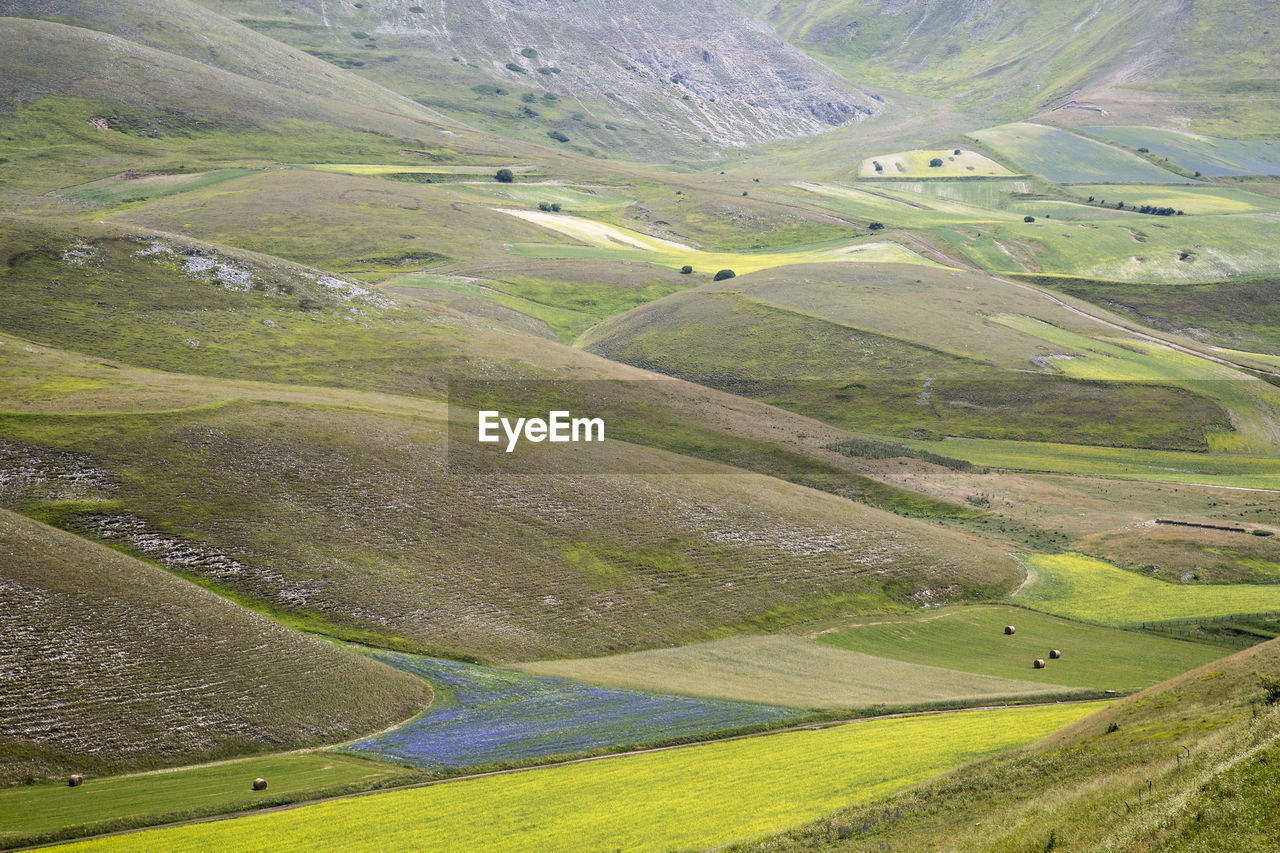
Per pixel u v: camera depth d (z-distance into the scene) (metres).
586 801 32.00
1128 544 76.75
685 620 57.69
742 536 69.44
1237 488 94.06
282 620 50.62
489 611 55.00
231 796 33.38
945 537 75.62
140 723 38.72
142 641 43.59
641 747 38.66
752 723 41.41
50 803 32.72
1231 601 64.62
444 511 64.38
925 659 54.56
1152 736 26.97
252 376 92.56
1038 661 52.84
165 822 31.00
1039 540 78.88
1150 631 60.22
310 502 61.66
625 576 61.34
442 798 32.94
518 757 37.69
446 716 42.88
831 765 34.31
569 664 50.75
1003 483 94.62
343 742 40.00
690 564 64.25
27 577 45.50
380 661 47.97
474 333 118.19
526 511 66.88
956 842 22.69
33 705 38.25
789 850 24.61
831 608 61.91
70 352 87.62
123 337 95.75
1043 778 26.05
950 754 34.72
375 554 58.12
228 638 45.50
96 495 57.50
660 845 27.22
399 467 68.56
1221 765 20.22
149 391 74.44
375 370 99.00
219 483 61.38
